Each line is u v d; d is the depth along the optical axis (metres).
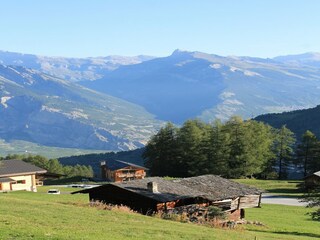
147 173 162.62
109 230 30.05
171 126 151.00
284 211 70.62
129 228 31.91
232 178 140.00
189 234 32.41
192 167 140.38
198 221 44.41
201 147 140.12
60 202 46.38
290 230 50.41
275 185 114.75
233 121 146.25
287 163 154.62
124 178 149.88
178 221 42.84
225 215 49.12
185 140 143.75
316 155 145.62
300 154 149.25
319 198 51.19
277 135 153.12
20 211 34.59
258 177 153.62
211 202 51.94
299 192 102.44
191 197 47.88
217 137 139.25
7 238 23.75
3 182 88.56
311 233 49.03
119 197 48.66
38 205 39.72
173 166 148.25
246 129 143.75
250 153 139.62
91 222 32.91
